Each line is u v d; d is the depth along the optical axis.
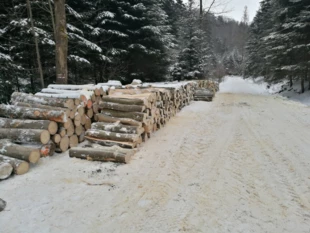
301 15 14.31
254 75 33.69
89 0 13.18
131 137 4.59
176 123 7.14
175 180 3.56
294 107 10.36
